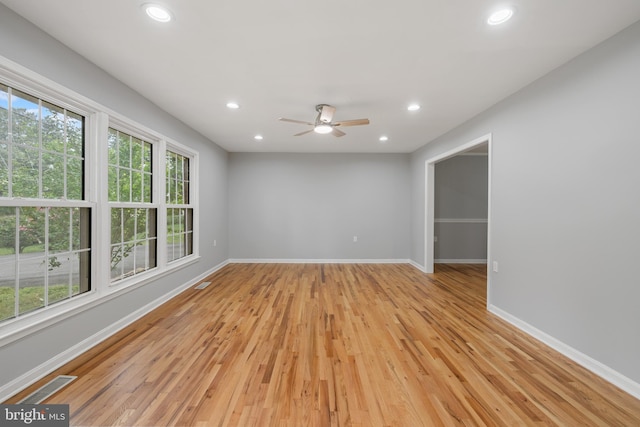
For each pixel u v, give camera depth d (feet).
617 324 6.85
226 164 21.24
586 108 7.64
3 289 6.31
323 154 21.98
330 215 22.02
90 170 8.54
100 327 8.80
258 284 15.67
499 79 9.37
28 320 6.62
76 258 8.19
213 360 7.77
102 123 8.74
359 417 5.72
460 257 22.40
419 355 8.16
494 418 5.72
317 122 12.01
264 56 8.05
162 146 12.33
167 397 6.23
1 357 6.02
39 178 7.11
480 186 22.35
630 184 6.61
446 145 15.97
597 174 7.35
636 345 6.46
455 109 12.16
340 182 22.00
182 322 10.36
